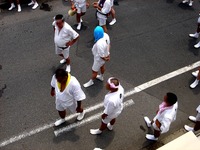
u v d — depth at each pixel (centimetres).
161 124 571
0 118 687
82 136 662
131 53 905
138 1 1157
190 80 829
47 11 1057
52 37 945
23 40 923
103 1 884
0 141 641
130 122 700
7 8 1060
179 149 425
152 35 988
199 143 430
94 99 750
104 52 697
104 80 806
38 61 852
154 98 767
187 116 727
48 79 798
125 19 1053
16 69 822
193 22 1068
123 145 653
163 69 858
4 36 933
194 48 947
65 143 646
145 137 671
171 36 991
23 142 643
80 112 672
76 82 574
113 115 593
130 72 839
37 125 678
